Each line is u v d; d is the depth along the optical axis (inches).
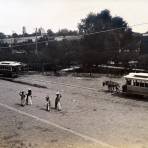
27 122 1344.7
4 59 3907.5
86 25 4023.1
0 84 2423.7
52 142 1088.8
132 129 1234.0
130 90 1905.8
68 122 1338.6
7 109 1588.3
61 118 1405.0
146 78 1825.8
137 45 3959.2
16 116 1446.9
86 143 1077.1
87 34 3511.3
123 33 3767.2
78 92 2078.0
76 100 1809.8
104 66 3316.9
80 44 3599.9
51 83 2459.4
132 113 1497.3
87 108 1604.3
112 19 4126.5
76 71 3245.6
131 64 3287.4
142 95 1865.2
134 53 3567.9
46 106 1625.2
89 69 3206.2
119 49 3651.6
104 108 1605.6
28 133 1191.6
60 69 3395.7
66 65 3474.4
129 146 1043.9
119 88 2210.9
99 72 3152.1
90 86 2324.1
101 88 2239.2
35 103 1726.1
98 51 3444.9
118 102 1760.6
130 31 3909.9
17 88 2235.5
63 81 2568.9
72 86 2320.4
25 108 1608.0
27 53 3912.4
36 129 1242.0
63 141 1097.4
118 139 1117.1
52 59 3491.6
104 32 3587.6
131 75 1924.2
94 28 3750.0
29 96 1690.5
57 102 1569.9
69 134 1176.2
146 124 1304.1
